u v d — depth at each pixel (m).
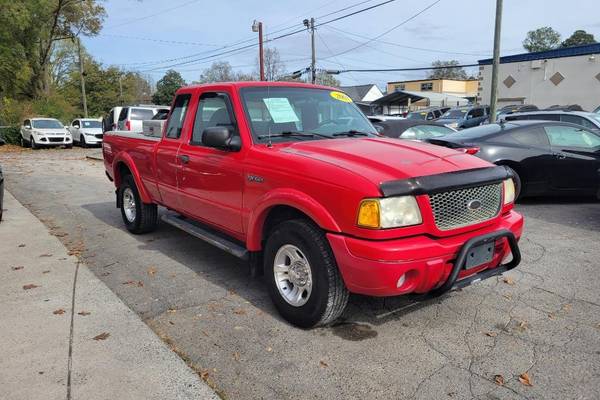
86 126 26.70
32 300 4.40
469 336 3.65
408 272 3.26
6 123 34.62
